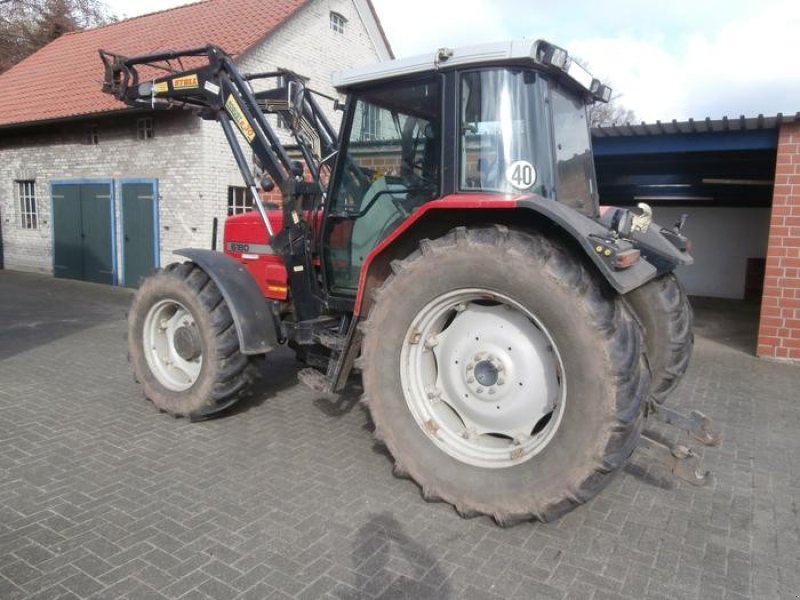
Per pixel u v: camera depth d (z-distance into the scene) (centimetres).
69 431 402
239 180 1060
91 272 1178
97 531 282
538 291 270
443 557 270
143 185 1072
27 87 1351
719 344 763
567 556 274
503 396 298
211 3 1351
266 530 287
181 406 417
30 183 1290
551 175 327
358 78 351
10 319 798
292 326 427
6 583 243
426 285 303
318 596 241
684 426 316
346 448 384
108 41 1402
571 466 267
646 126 693
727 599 248
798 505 330
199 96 455
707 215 1270
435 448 311
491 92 313
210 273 401
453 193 321
